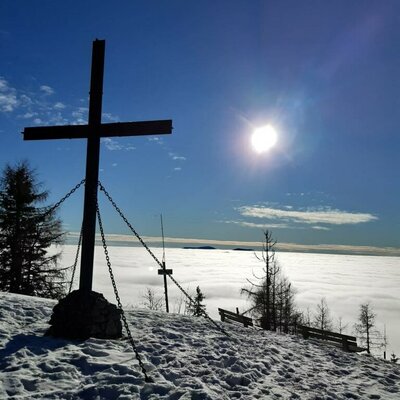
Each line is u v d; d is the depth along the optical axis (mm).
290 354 10867
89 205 9102
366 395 8133
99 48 9578
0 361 7191
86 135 9391
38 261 21781
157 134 9102
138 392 6488
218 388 7152
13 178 21000
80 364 7367
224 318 17438
